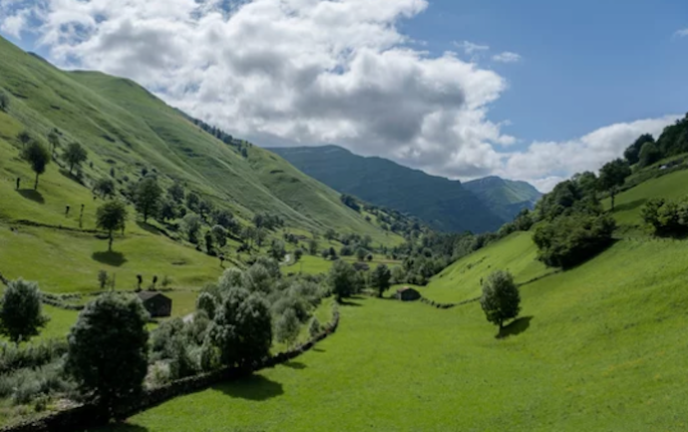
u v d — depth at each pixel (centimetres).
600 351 6888
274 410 5819
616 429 4288
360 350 9381
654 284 8006
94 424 4894
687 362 5244
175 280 16912
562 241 12400
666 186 15662
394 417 5634
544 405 5503
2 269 12694
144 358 5269
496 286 9925
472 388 6656
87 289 13538
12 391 5409
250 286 13475
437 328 11850
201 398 6066
